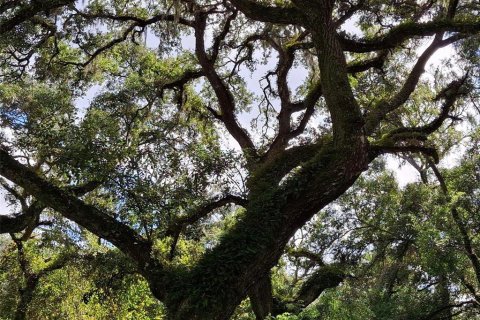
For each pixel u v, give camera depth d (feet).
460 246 43.42
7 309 53.36
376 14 48.24
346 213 58.90
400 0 47.21
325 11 32.63
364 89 54.75
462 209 46.93
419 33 41.96
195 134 56.44
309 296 45.06
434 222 45.14
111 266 39.99
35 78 51.49
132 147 34.40
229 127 51.96
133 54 57.57
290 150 38.47
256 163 44.11
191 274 27.32
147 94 49.70
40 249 53.31
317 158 31.65
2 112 42.86
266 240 28.45
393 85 54.54
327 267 47.85
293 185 30.58
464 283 46.24
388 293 49.88
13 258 54.95
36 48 47.55
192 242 42.19
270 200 29.99
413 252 54.39
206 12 52.49
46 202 31.50
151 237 34.91
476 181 49.03
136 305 57.06
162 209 34.17
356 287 43.50
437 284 49.75
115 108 47.47
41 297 52.75
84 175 33.04
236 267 27.02
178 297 26.78
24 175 31.27
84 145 33.17
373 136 53.88
